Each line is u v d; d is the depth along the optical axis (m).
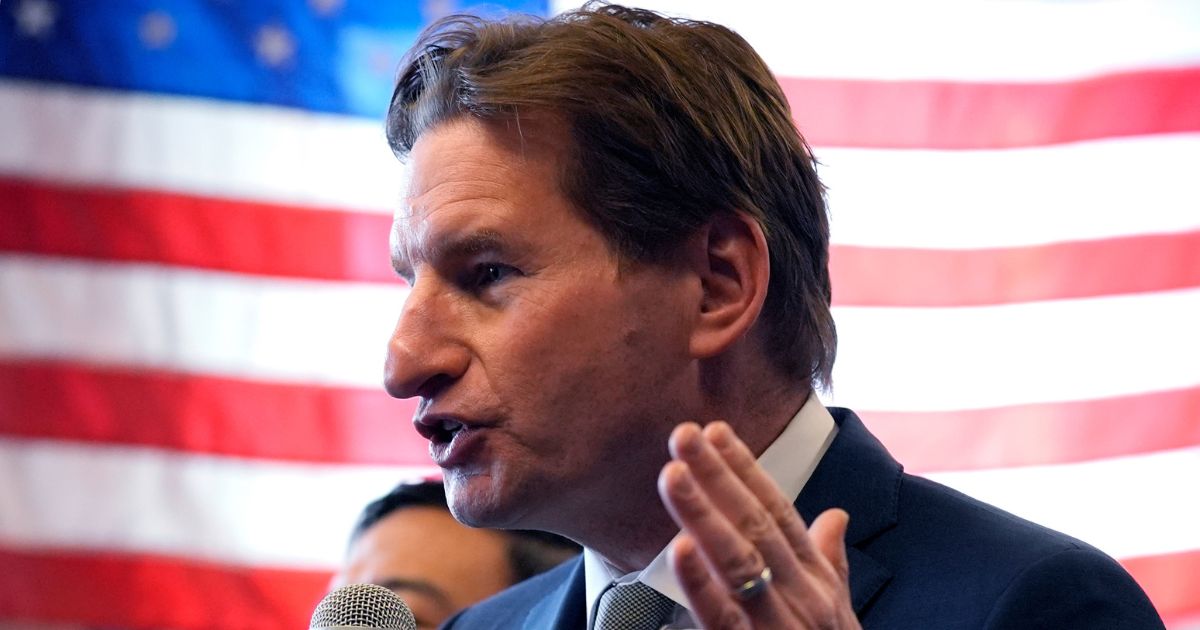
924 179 5.02
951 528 1.83
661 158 1.82
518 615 2.34
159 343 4.79
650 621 1.83
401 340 1.78
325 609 1.92
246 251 4.84
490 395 1.76
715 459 1.30
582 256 1.79
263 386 4.80
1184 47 5.16
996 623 1.66
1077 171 5.06
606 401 1.79
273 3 4.98
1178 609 4.86
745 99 1.94
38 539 4.68
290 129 4.91
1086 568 1.71
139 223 4.82
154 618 4.68
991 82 5.11
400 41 5.02
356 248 4.88
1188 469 4.92
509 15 2.03
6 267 4.76
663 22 1.97
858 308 4.93
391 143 2.06
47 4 4.90
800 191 1.99
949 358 4.93
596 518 1.88
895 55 5.09
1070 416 4.93
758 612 1.30
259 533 4.75
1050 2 5.16
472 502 1.80
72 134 4.84
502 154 1.81
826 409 2.07
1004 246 5.01
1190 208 5.06
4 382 4.73
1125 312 4.98
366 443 4.81
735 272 1.88
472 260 1.79
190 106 4.89
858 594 1.78
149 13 4.93
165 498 4.74
